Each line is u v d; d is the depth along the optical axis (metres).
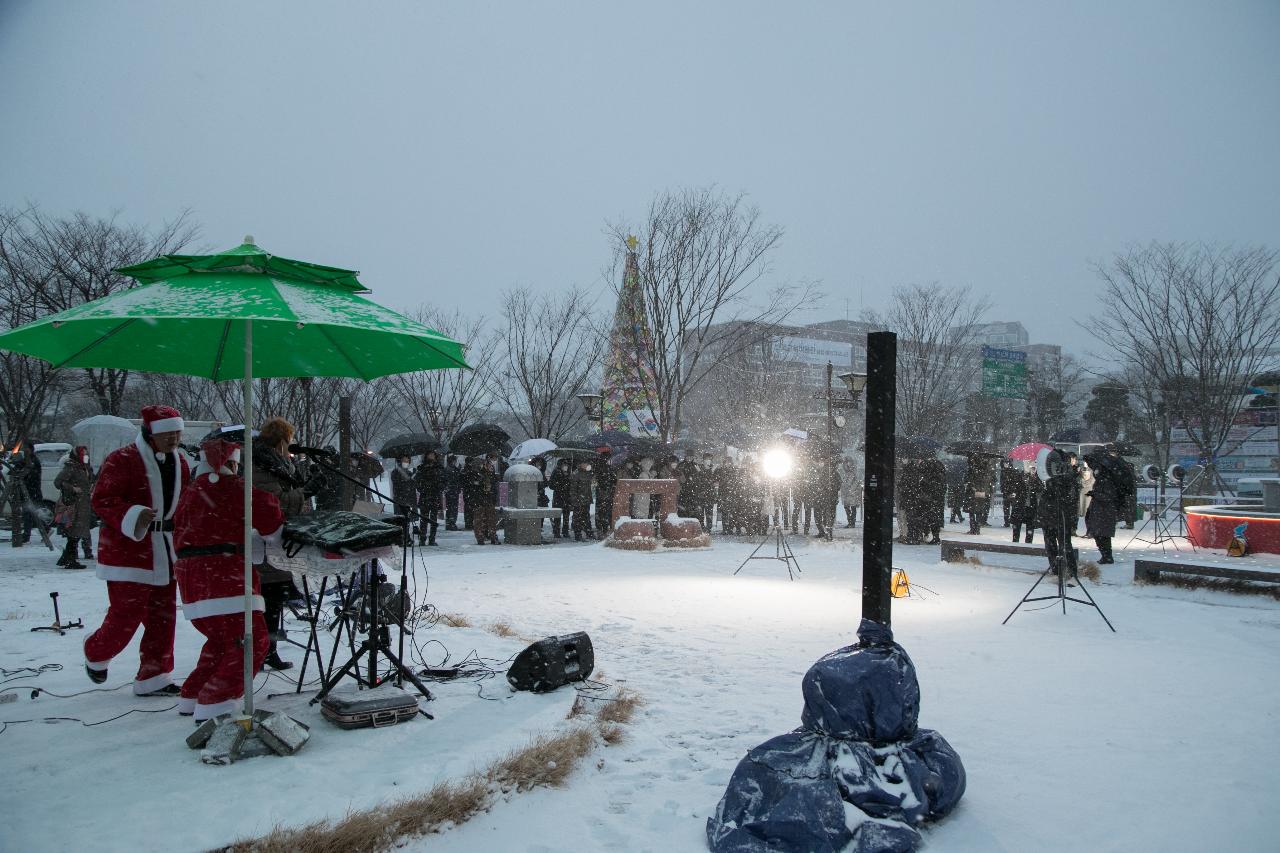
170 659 5.57
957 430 37.78
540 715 5.23
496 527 18.45
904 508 18.47
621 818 4.04
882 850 3.49
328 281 4.82
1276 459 24.16
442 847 3.71
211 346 5.72
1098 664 7.14
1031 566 14.02
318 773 4.22
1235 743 5.09
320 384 22.22
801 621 9.16
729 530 21.11
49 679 5.89
